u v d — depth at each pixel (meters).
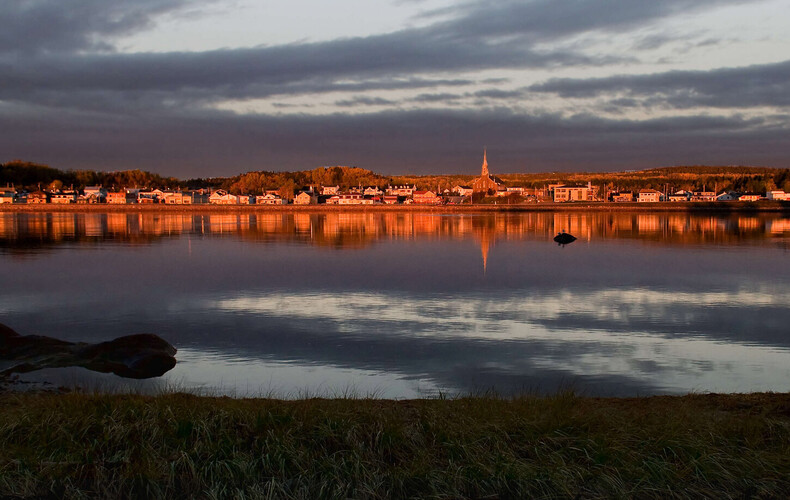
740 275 44.53
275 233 92.25
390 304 32.28
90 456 9.73
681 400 13.48
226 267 49.66
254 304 32.22
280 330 25.59
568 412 11.12
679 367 19.84
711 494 8.66
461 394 16.30
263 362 20.38
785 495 8.65
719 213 164.75
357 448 9.82
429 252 62.97
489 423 10.69
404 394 16.61
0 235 87.00
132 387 16.83
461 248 67.56
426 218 142.25
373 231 96.62
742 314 29.48
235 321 27.64
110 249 66.19
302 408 11.45
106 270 47.59
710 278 42.97
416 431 10.49
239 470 9.23
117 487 8.95
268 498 8.53
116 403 11.66
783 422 10.78
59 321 27.89
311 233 92.12
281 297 34.56
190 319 28.14
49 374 18.44
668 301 33.41
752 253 61.12
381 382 17.97
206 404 11.97
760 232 92.50
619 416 11.24
